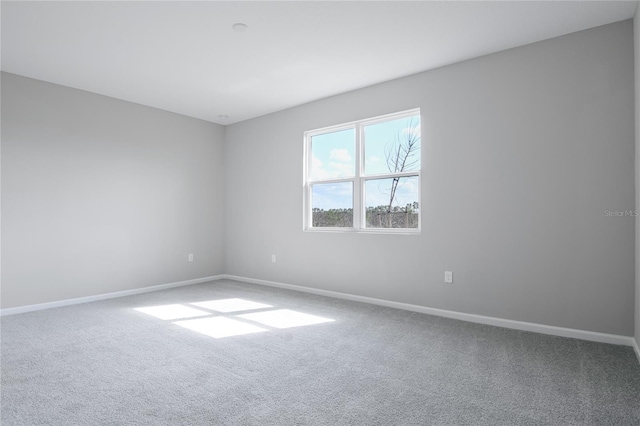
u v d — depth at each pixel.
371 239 4.19
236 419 1.79
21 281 3.84
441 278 3.66
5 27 2.90
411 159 4.00
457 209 3.56
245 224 5.63
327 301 4.29
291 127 5.04
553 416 1.83
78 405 1.92
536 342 2.87
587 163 2.92
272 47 3.27
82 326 3.32
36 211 3.96
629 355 2.59
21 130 3.86
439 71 3.70
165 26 2.90
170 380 2.22
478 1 2.57
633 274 2.75
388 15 2.75
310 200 4.91
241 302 4.25
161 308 3.98
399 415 1.83
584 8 2.65
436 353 2.66
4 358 2.56
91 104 4.41
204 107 5.05
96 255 4.43
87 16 2.75
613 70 2.83
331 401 1.97
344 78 4.00
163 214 5.13
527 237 3.19
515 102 3.25
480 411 1.87
